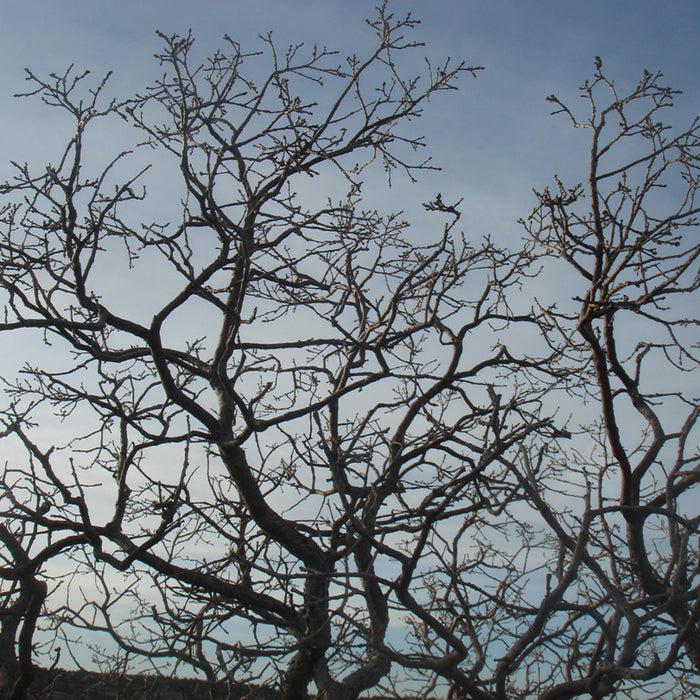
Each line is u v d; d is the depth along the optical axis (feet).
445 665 15.96
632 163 21.79
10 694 24.27
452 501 18.81
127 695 23.71
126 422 24.30
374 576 16.63
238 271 26.37
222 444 23.73
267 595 23.18
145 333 23.30
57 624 23.76
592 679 15.40
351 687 23.09
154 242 23.40
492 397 18.33
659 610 15.38
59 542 22.97
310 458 22.58
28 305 22.31
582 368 24.99
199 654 21.40
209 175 23.20
